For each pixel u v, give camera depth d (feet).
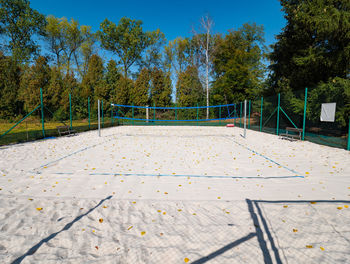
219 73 91.04
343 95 29.19
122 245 6.31
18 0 85.76
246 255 5.81
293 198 9.80
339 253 5.88
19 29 88.07
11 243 6.37
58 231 7.06
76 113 66.74
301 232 6.97
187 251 5.99
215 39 83.15
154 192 10.68
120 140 30.40
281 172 14.20
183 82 81.10
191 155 19.89
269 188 11.19
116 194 10.39
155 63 120.98
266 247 6.18
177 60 119.14
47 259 5.63
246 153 20.93
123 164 16.30
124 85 74.33
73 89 71.51
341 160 17.44
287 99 38.01
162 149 23.09
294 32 40.50
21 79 62.54
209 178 12.94
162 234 6.86
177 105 82.43
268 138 32.58
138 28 110.42
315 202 9.16
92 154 20.01
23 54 88.17
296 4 39.06
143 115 74.95
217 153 20.92
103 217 8.02
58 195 10.19
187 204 9.14
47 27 99.96
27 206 8.86
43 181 12.21
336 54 31.89
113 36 108.78
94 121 64.90
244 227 7.29
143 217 8.07
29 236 6.73
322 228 7.20
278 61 49.39
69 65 110.11
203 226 7.38
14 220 7.74
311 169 14.90
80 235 6.82
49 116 56.85
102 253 5.95
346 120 30.32
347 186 11.43
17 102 57.52
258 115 54.80
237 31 92.58
